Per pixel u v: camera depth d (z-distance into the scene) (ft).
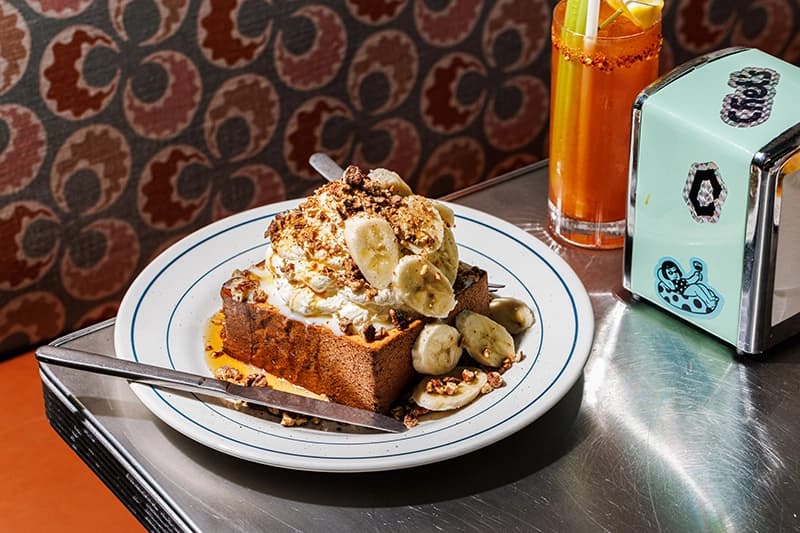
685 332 3.32
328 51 4.40
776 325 3.18
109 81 4.08
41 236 4.20
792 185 3.03
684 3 5.03
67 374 3.24
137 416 3.12
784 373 3.18
